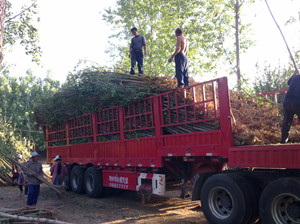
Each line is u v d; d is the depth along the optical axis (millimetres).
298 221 4801
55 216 7035
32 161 8672
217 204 6102
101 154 10102
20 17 13297
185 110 6754
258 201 5559
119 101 8820
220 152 5930
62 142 13016
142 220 7016
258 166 5191
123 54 25094
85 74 10180
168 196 10078
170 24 23281
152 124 7793
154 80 8141
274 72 14961
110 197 10531
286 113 5734
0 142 12516
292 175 5059
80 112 11336
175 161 7461
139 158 8297
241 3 19516
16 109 29156
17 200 10367
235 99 7445
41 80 44281
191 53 22125
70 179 12094
